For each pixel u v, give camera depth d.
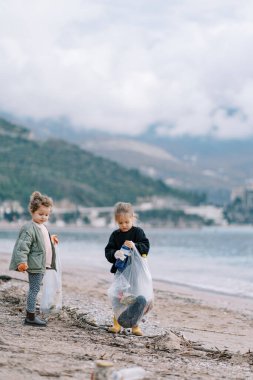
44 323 8.82
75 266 34.12
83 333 8.51
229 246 100.19
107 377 5.26
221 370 6.80
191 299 17.84
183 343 8.59
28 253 8.52
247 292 22.30
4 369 5.84
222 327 11.95
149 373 6.19
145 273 8.54
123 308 8.53
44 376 5.72
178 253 70.12
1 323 8.74
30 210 8.62
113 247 8.67
